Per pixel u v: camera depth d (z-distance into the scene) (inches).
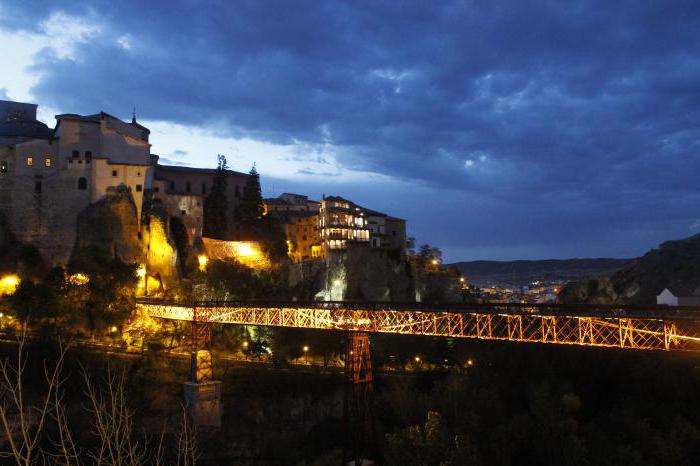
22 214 4237.2
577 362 2945.4
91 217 4261.8
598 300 4372.5
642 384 2568.9
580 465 2153.1
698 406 2343.8
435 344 4424.2
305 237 5900.6
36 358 3211.1
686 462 2085.4
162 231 4456.2
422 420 2733.8
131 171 4493.1
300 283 5177.2
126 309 3764.8
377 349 4328.3
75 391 3083.2
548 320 1977.1
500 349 3176.7
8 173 4254.4
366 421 2431.1
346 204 5895.7
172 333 3850.9
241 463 3117.6
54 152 4365.2
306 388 3681.1
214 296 4156.0
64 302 3614.7
